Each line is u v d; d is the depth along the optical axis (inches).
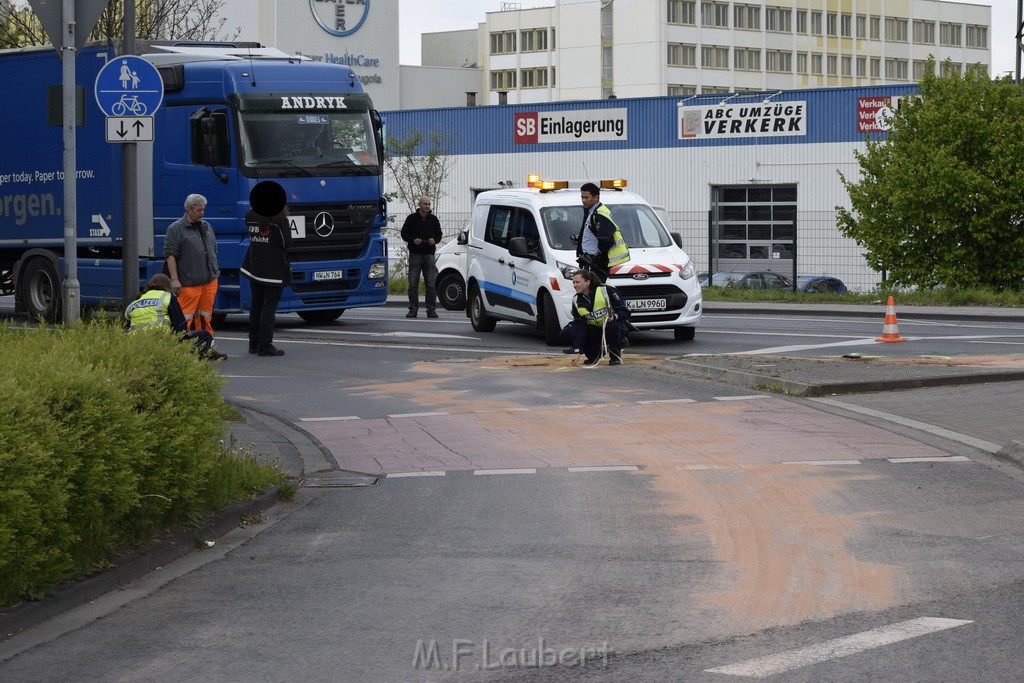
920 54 5743.1
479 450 486.0
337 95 956.6
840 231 1781.5
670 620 276.4
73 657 258.8
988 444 489.7
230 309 924.0
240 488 390.6
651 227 892.0
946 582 304.2
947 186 1590.8
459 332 948.0
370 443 502.9
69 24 513.3
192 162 919.7
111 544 318.7
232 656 257.4
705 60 5167.3
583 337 731.4
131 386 336.2
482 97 5364.2
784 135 2461.9
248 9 3806.6
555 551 339.3
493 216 935.0
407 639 266.5
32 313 1005.2
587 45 5275.6
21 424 279.3
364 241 965.8
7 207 1018.7
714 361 707.4
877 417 552.4
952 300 1321.4
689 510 384.8
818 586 301.7
